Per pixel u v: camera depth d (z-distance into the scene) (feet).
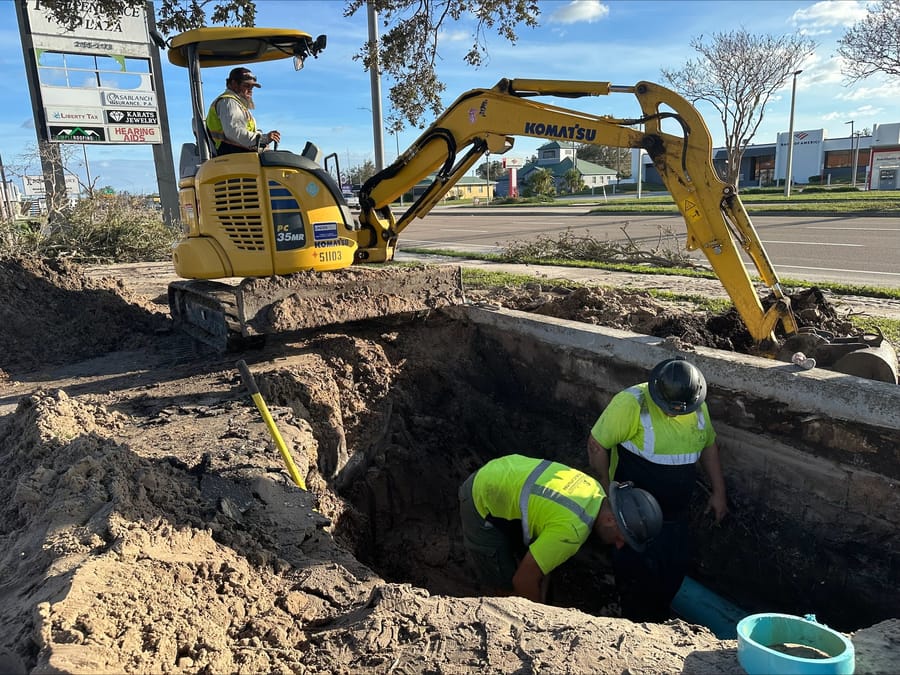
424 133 21.70
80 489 10.05
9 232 43.01
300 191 18.84
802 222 61.00
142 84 55.57
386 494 18.57
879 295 27.17
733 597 15.55
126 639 7.27
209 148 19.81
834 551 13.65
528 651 8.08
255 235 18.54
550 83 19.01
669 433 13.39
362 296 20.04
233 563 9.66
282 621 8.93
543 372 20.29
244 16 31.17
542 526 11.85
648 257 40.55
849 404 12.99
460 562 17.21
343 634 8.61
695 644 8.35
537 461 12.87
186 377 18.49
